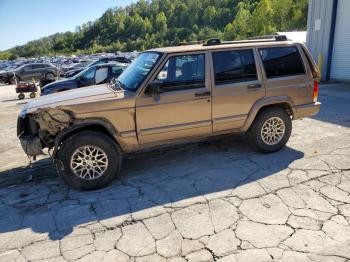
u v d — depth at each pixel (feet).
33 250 10.85
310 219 11.65
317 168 15.84
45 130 14.55
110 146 14.85
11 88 75.56
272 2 237.45
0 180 16.94
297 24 208.74
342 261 9.60
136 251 10.50
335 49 45.91
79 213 13.00
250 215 12.10
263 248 10.30
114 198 14.06
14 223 12.55
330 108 29.12
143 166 17.54
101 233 11.57
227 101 16.53
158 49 16.76
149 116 15.28
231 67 16.58
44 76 90.58
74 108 14.20
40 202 14.12
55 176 17.04
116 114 14.75
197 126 16.25
